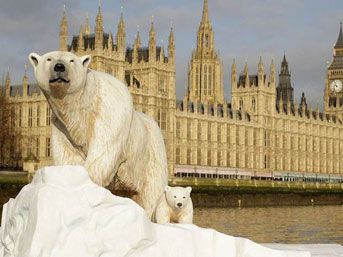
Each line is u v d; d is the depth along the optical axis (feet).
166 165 49.75
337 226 245.65
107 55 459.73
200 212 339.77
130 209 38.65
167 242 39.99
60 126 44.21
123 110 43.57
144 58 509.76
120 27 471.62
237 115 625.41
